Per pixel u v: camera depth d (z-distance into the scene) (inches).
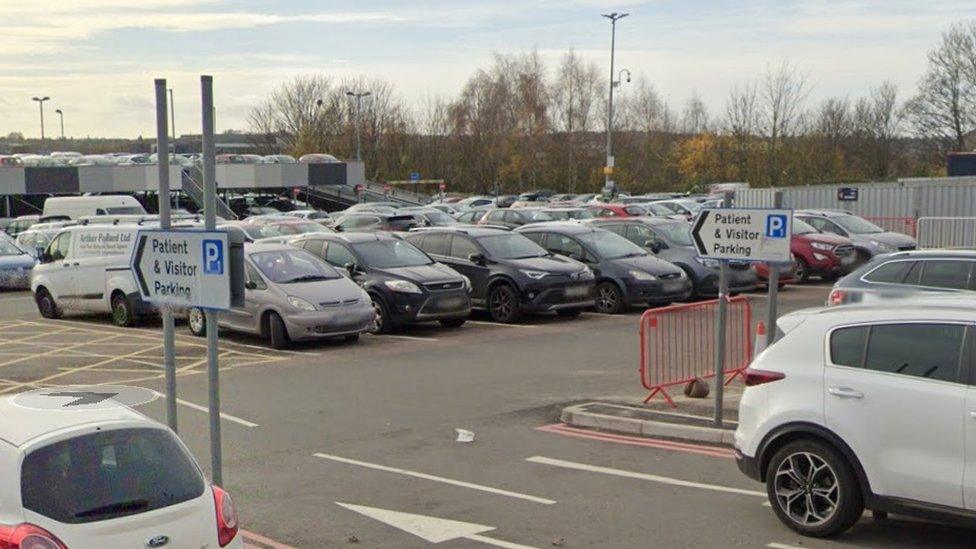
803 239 1018.7
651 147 2856.8
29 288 1146.0
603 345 672.4
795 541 291.0
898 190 1364.4
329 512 334.0
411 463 394.0
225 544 214.5
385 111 3127.5
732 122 2394.2
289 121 3312.0
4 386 558.9
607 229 934.4
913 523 306.0
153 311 788.0
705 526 308.0
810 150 2324.1
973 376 265.6
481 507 335.3
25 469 197.6
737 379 535.2
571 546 294.0
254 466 393.4
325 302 666.2
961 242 1093.1
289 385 552.7
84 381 569.0
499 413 478.6
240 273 264.7
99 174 2148.1
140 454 211.9
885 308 289.6
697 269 884.0
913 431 270.8
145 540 200.4
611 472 373.4
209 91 276.1
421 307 726.5
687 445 410.6
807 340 297.3
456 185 2918.3
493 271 796.0
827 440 286.8
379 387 544.4
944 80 2591.0
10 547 186.9
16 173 2059.5
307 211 1720.0
